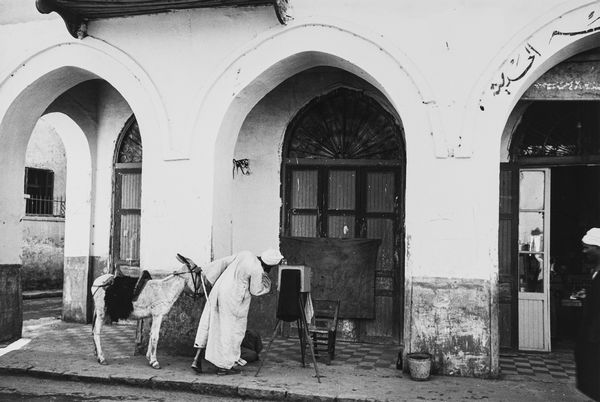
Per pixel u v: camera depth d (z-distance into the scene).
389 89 6.80
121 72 7.77
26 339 8.54
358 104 8.86
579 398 5.72
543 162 8.09
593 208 11.80
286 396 5.82
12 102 8.23
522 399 5.67
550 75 6.82
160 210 7.57
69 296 10.38
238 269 6.47
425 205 6.65
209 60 7.47
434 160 6.64
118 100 10.33
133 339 8.61
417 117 6.70
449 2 6.66
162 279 6.92
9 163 8.45
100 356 6.86
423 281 6.62
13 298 8.48
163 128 7.58
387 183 8.74
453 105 6.60
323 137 9.00
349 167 8.87
